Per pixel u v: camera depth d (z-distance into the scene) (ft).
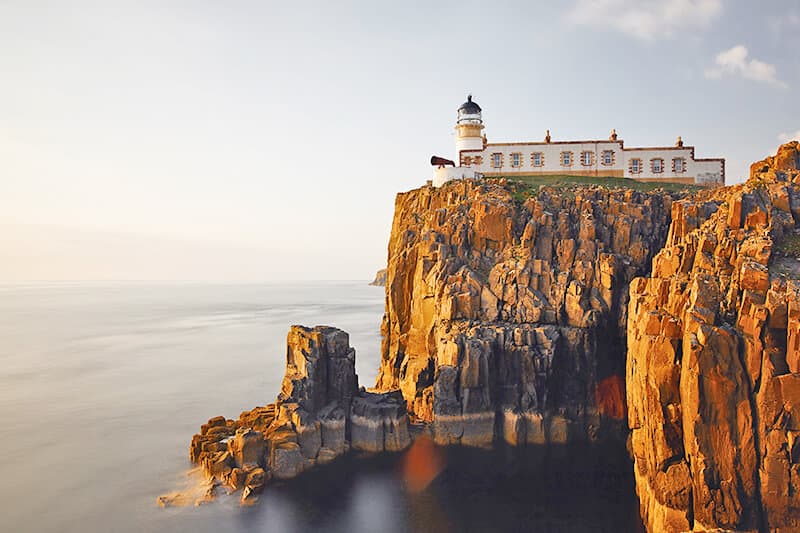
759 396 111.65
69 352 450.71
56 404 280.92
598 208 237.86
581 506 154.71
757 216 132.57
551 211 239.50
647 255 224.33
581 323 210.38
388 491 164.66
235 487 167.22
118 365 387.55
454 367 197.57
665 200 245.24
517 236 233.76
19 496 171.32
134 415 259.60
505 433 197.36
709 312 119.03
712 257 132.77
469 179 284.82
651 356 125.80
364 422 190.19
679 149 306.35
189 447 212.64
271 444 176.55
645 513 135.95
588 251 223.10
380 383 270.87
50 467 194.18
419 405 214.28
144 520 153.38
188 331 588.91
